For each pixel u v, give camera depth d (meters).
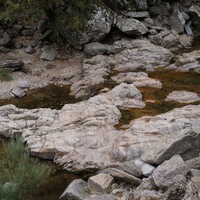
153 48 14.66
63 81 12.95
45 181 7.98
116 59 14.33
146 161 7.97
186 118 9.46
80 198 7.21
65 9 14.40
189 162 7.28
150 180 7.11
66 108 10.60
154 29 16.11
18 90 12.06
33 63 14.04
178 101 11.26
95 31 14.62
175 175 6.81
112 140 9.11
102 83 12.53
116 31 15.56
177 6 18.20
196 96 11.52
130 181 7.67
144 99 11.36
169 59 14.44
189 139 7.89
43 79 13.05
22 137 9.41
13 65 13.32
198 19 17.48
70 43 14.85
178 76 13.20
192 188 6.00
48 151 8.91
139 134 8.95
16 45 15.11
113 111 10.32
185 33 16.86
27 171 7.65
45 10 14.33
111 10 15.55
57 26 14.23
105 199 6.69
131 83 12.55
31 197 7.56
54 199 7.56
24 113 10.44
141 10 16.78
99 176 7.75
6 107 10.62
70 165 8.56
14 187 7.03
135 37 15.60
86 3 14.30
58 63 14.20
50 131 9.60
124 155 8.34
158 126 9.19
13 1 14.07
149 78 12.65
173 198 6.11
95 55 14.50
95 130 9.57
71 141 9.14
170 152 7.82
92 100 10.93
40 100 11.77
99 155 8.68
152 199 6.49
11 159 8.32
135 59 14.23
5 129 9.76
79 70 13.75
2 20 15.51
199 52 14.98
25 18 16.41
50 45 15.10
